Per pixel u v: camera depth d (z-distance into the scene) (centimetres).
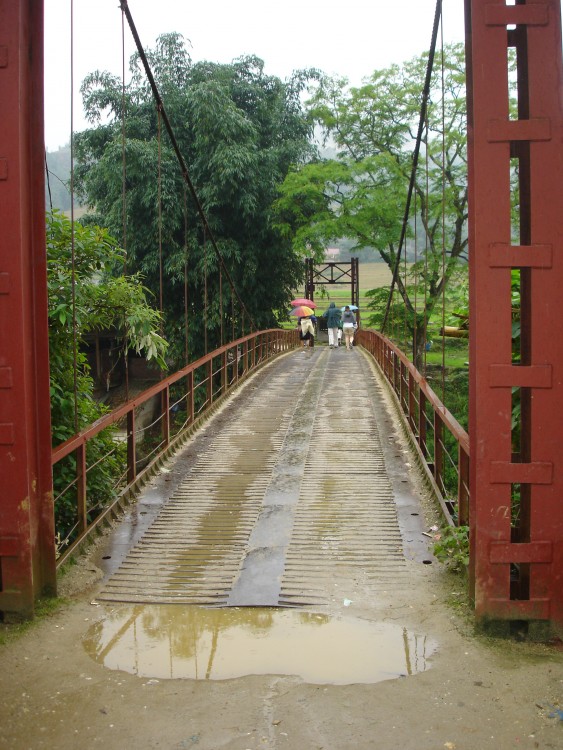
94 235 634
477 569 330
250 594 400
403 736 262
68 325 589
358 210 2166
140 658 325
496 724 268
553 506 324
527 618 328
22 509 353
